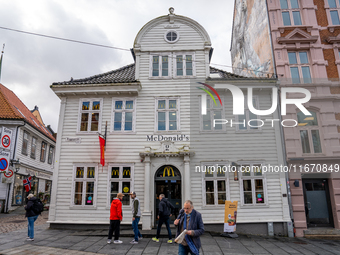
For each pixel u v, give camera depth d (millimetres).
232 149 12719
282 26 14727
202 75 13711
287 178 12312
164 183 12578
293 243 10297
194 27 14391
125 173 12594
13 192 19844
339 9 15109
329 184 12609
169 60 14008
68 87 13312
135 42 14266
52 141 28188
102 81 13469
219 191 12297
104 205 12273
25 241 9375
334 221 12211
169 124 13156
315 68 13977
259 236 11406
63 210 12297
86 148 12930
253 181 12383
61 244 9086
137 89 13219
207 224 11891
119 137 12961
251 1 18047
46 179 27188
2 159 10133
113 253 8078
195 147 12734
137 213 9516
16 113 20656
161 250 8445
